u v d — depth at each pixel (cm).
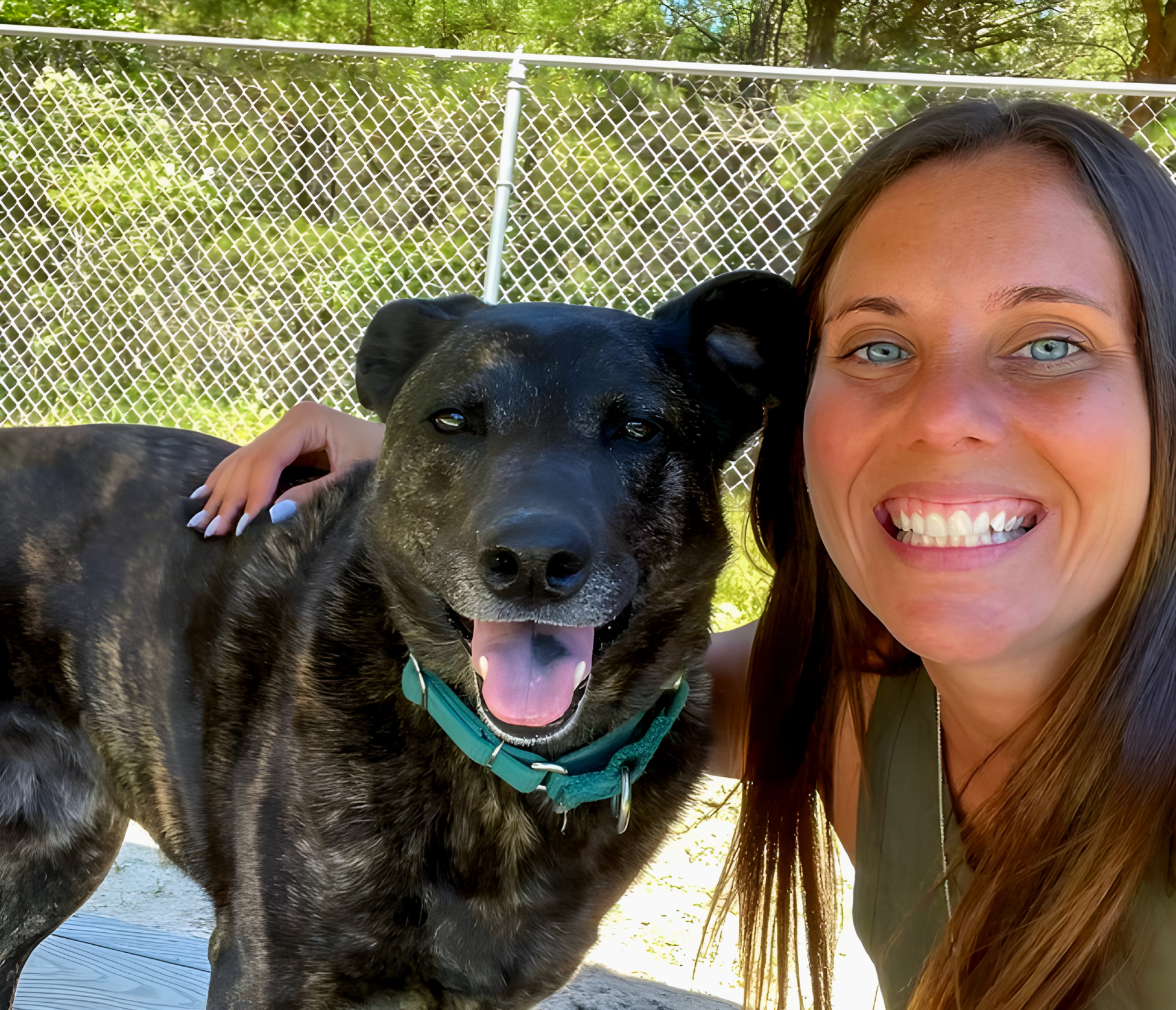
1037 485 41
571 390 54
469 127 180
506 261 174
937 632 43
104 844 69
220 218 181
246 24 350
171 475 68
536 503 49
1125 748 42
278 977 55
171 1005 78
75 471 67
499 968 56
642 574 55
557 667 51
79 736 67
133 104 185
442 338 60
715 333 60
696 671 62
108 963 83
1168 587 42
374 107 177
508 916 55
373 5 347
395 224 181
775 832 57
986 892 45
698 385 60
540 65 142
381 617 57
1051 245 41
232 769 58
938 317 43
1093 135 43
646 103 170
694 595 58
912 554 44
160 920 93
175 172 185
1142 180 43
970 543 42
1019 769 44
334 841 54
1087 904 42
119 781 66
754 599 133
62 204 187
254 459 67
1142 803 42
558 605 50
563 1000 80
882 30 314
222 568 63
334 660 56
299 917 54
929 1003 46
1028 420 41
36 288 188
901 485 43
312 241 180
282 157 189
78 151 189
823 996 56
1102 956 44
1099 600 43
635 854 58
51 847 67
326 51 147
